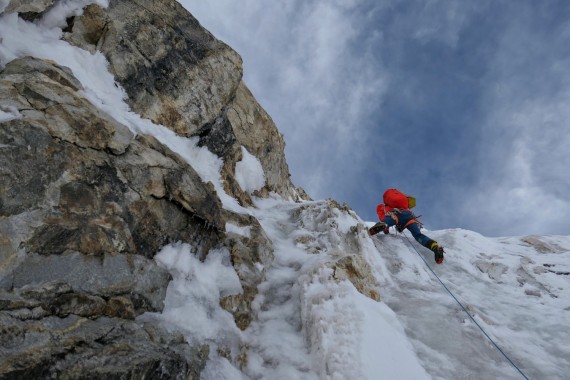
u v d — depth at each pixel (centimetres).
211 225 393
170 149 411
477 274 589
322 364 325
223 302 357
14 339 203
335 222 570
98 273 270
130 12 493
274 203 684
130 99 459
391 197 668
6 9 358
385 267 571
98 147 318
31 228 247
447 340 407
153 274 312
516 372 375
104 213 296
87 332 238
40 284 235
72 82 369
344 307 378
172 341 285
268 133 766
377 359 339
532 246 710
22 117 276
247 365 331
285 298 414
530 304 511
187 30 568
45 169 270
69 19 438
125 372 227
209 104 557
